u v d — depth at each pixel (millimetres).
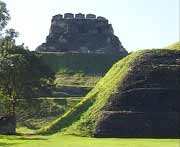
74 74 167625
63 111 119188
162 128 87438
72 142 69938
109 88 98812
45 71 96625
